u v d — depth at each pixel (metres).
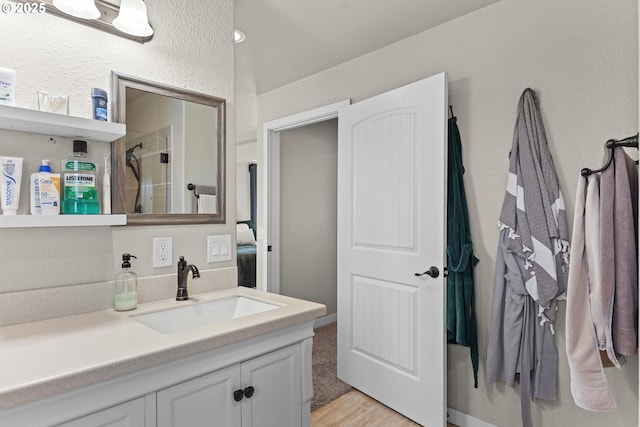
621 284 1.22
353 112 2.48
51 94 1.16
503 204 1.82
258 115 3.49
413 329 2.09
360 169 2.43
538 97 1.79
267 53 2.53
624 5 1.57
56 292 1.22
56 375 0.79
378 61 2.47
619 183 1.22
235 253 1.75
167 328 1.37
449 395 2.10
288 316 1.26
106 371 0.85
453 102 2.09
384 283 2.27
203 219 1.62
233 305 1.58
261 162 3.49
